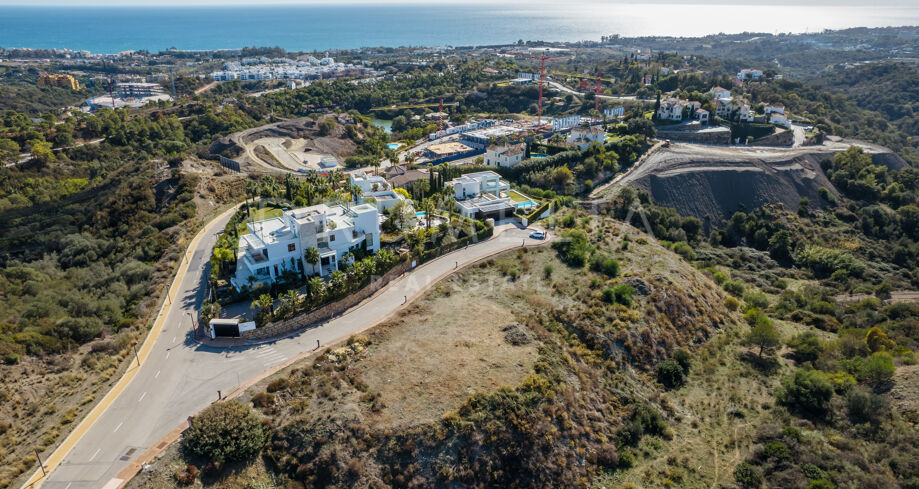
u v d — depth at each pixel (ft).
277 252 300.61
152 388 225.15
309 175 461.78
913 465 201.05
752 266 477.77
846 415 237.86
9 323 264.72
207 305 270.26
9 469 181.88
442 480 193.26
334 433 199.82
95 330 264.72
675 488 208.33
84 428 203.00
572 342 268.00
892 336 316.81
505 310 287.28
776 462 213.05
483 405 211.20
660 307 299.58
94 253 381.81
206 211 439.63
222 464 188.24
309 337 262.26
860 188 616.80
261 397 213.05
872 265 480.64
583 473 212.23
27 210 485.56
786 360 292.81
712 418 246.06
